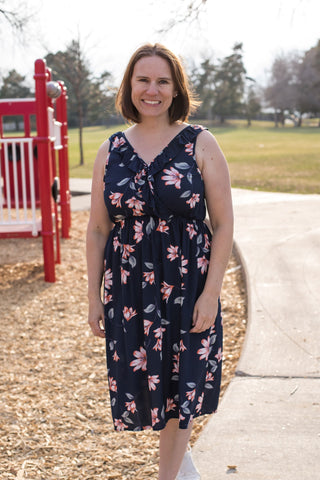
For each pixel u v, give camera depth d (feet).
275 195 32.24
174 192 5.93
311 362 10.25
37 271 19.60
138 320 6.24
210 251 6.35
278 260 17.51
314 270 16.29
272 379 9.66
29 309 15.75
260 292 14.47
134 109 6.32
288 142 128.36
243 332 13.23
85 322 14.67
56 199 19.58
